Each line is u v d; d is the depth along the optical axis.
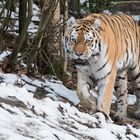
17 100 9.57
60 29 14.23
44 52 14.03
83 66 11.29
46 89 12.87
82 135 9.23
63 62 14.91
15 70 13.68
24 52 14.34
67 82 15.09
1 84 10.29
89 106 11.70
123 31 12.41
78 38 10.87
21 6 14.97
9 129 7.84
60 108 10.30
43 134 8.17
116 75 12.84
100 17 11.88
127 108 13.98
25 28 13.25
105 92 11.55
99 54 11.21
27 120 8.55
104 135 9.57
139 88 13.32
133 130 10.71
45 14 13.60
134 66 13.05
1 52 14.87
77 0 20.98
